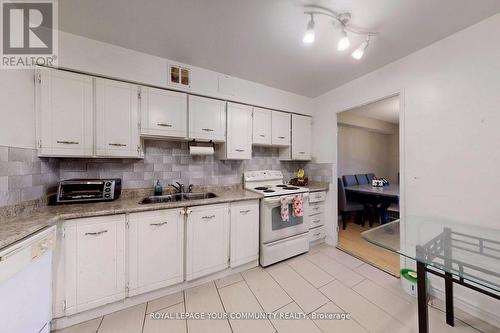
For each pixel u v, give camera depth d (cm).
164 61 188
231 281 188
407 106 183
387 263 221
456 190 153
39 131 142
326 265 218
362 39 161
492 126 137
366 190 342
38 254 105
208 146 231
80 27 146
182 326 136
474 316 143
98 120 162
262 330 133
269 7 128
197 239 177
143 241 155
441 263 105
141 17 137
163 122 188
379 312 149
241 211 202
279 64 201
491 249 114
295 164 321
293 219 234
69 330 132
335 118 267
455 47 153
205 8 129
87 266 138
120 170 196
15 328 91
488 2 123
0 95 111
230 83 225
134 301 156
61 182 157
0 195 110
